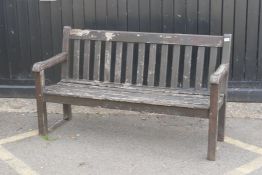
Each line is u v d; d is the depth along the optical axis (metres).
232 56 5.79
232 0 5.66
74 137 5.32
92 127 5.55
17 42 6.07
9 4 5.98
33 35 6.03
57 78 6.12
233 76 5.84
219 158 4.84
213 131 4.72
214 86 4.60
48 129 5.46
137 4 5.80
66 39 5.53
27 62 6.11
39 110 5.27
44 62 5.23
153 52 5.28
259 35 5.72
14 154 5.00
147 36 5.27
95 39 5.44
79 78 5.84
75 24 5.94
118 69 5.41
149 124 5.60
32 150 5.06
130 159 4.86
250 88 5.84
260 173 4.60
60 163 4.81
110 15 5.86
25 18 6.00
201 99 4.94
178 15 5.76
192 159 4.83
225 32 5.74
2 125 5.65
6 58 6.12
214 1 5.68
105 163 4.79
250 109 5.79
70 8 5.91
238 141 5.18
